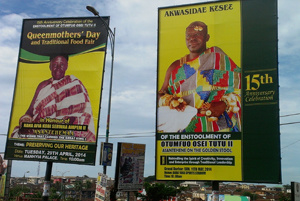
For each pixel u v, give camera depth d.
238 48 17.58
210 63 17.88
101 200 16.14
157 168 17.72
